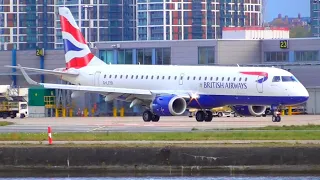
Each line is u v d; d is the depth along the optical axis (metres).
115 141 178.25
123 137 187.12
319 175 157.50
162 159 163.62
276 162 162.12
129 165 164.25
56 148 165.88
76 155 165.38
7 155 166.62
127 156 164.38
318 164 161.75
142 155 164.12
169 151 163.50
